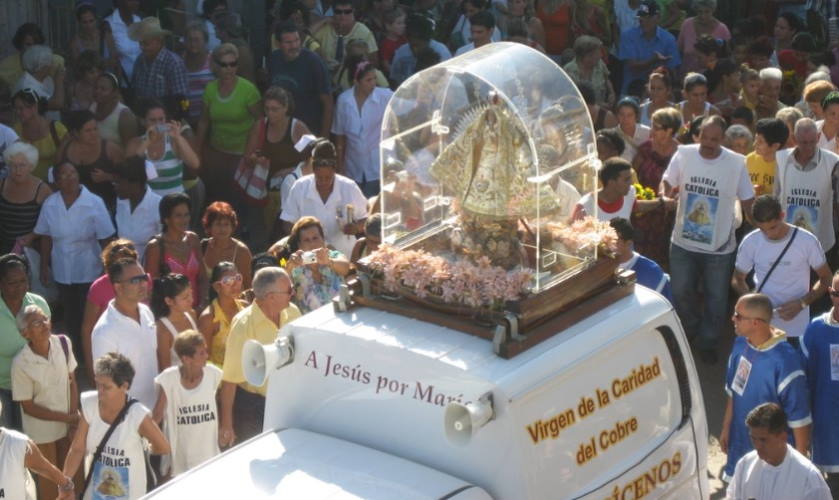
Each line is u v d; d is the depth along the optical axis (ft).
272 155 36.04
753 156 33.17
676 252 32.09
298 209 31.14
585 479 17.56
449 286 17.69
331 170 30.55
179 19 46.62
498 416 16.33
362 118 38.75
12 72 41.27
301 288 26.30
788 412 23.02
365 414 17.85
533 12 48.96
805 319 28.63
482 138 18.70
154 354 24.48
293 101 36.70
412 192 19.84
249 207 39.96
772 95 39.42
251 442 18.25
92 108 37.73
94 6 45.27
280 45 39.96
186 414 22.94
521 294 17.46
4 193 32.24
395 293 18.63
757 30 47.78
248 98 38.42
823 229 32.24
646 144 35.06
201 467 17.49
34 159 32.17
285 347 18.43
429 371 16.99
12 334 25.46
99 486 21.67
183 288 24.47
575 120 19.67
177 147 34.96
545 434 16.80
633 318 18.58
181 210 28.43
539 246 18.45
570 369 17.17
